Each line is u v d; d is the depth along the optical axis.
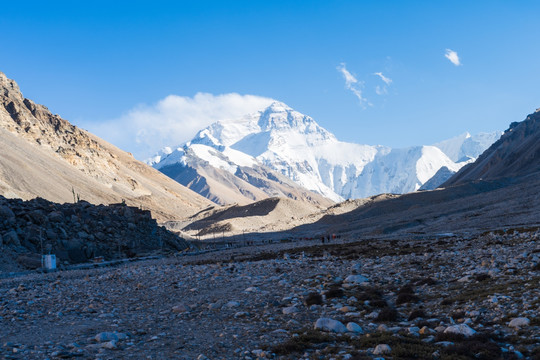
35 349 20.78
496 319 23.66
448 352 19.25
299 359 19.53
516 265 36.12
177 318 28.19
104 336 22.67
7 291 44.25
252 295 34.34
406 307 28.92
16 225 84.94
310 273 44.50
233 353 20.34
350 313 27.42
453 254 49.53
